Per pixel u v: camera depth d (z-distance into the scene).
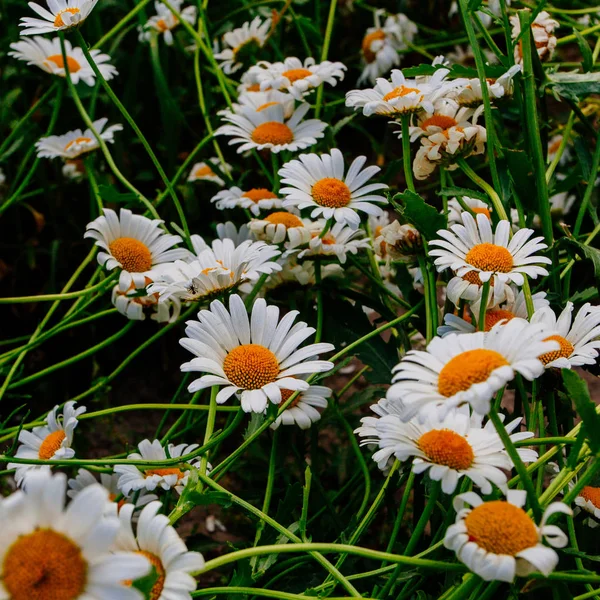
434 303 0.66
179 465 0.60
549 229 0.67
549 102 1.17
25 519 0.48
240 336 0.59
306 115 0.90
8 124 0.94
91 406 0.87
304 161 0.70
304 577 0.66
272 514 0.72
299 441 0.73
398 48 1.09
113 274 0.70
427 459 0.54
